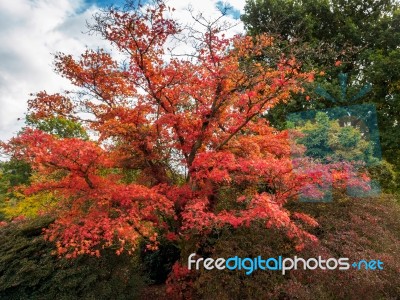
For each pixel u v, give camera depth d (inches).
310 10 561.3
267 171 242.5
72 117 285.3
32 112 278.5
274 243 249.6
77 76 272.2
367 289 223.1
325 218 281.1
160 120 253.4
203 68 252.2
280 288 223.0
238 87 256.1
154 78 261.3
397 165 501.4
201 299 250.2
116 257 268.7
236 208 278.5
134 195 222.2
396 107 512.4
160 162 287.4
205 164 240.5
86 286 243.6
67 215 250.8
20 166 739.4
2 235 273.6
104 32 243.6
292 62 252.4
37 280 237.3
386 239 269.6
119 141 275.4
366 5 569.3
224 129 291.6
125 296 261.1
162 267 358.3
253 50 266.8
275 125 495.8
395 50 513.7
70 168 225.0
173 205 247.0
